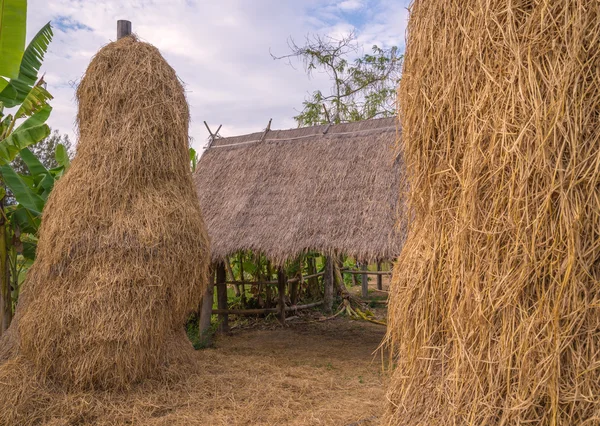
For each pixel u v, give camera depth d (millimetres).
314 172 7684
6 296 6676
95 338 4434
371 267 15789
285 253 6742
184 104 5590
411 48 2557
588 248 1798
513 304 1912
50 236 4746
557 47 1864
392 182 6812
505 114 1974
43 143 22391
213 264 7664
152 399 4547
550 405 1812
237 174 8578
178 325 5375
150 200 5008
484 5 2107
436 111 2344
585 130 1822
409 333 2365
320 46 15703
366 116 16266
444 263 2252
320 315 10211
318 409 4586
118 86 5160
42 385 4414
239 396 4836
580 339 1792
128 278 4629
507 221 1955
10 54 5758
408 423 2244
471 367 2006
